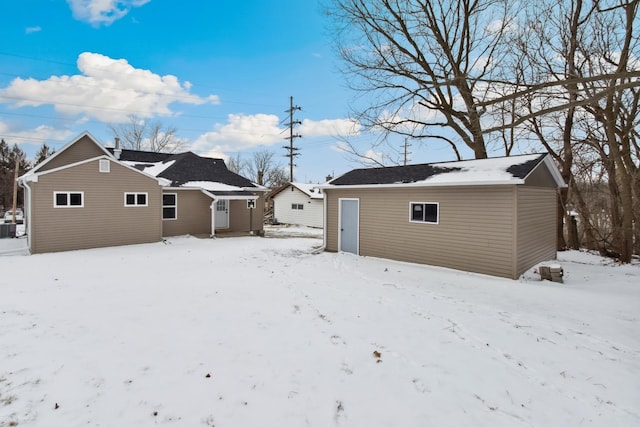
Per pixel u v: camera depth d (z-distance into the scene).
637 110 9.79
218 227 17.61
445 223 9.03
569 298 6.27
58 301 5.69
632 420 2.77
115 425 2.54
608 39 9.95
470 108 6.75
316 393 3.04
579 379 3.40
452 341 4.27
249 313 5.17
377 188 10.57
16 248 11.93
